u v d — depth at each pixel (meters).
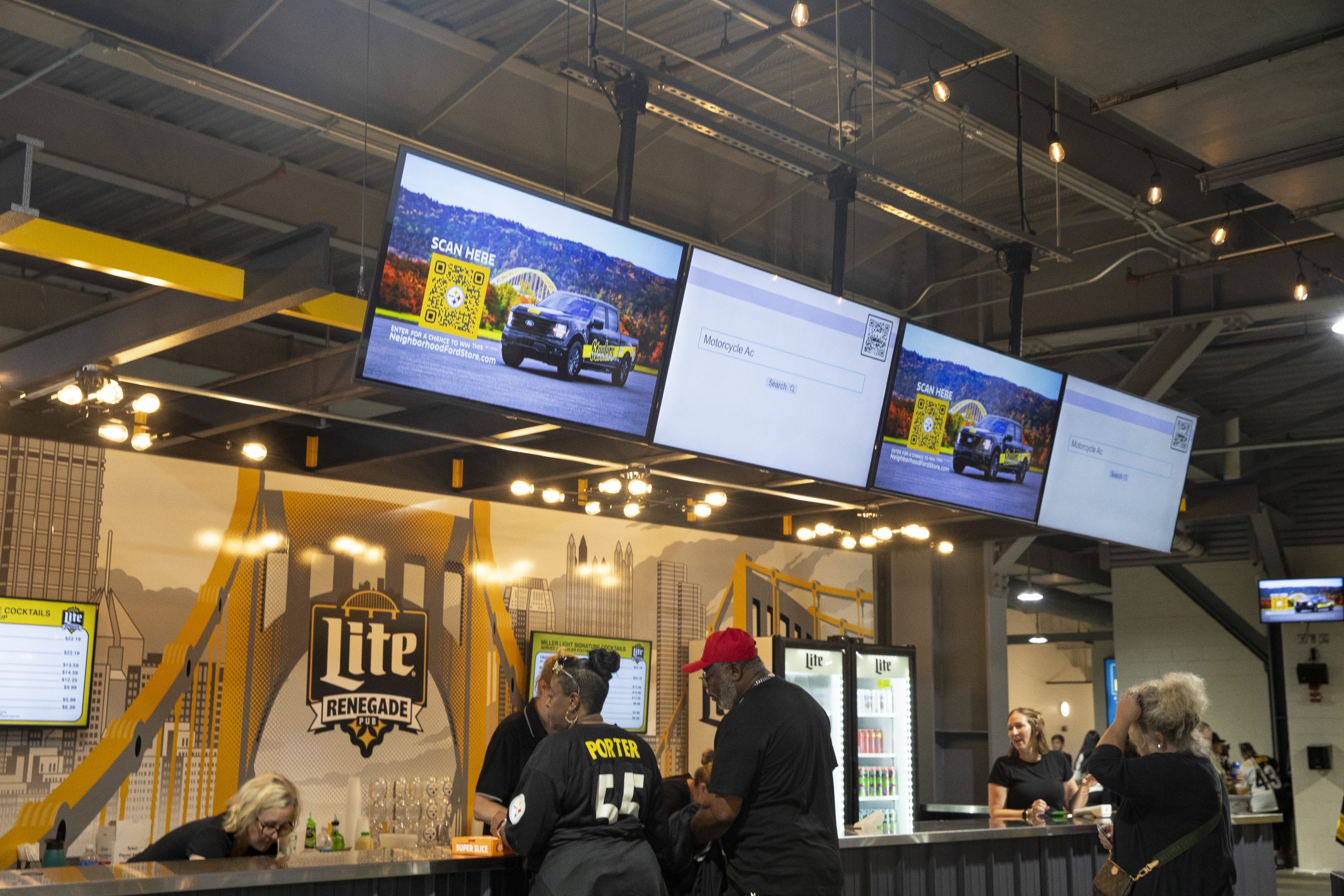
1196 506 11.66
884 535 10.42
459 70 7.08
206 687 7.32
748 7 6.30
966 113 7.27
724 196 8.84
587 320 4.97
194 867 3.34
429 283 4.52
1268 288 8.84
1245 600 15.71
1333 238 7.39
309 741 7.69
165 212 8.20
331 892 3.45
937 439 6.48
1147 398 8.88
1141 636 16.34
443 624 8.45
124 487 7.20
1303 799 14.87
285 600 7.73
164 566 7.27
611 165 7.92
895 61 6.96
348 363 6.45
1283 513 15.33
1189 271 8.18
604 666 3.85
